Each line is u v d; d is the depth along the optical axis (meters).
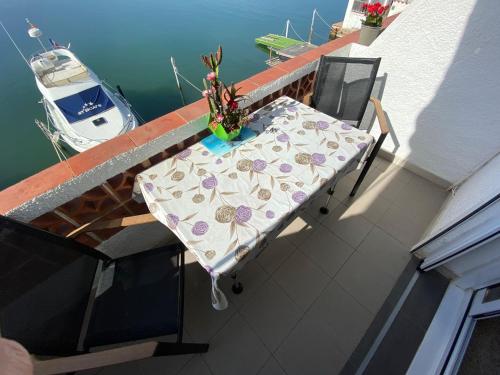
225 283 1.51
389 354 1.24
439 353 1.17
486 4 1.27
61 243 0.95
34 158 5.75
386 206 1.90
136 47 10.40
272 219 0.94
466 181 1.78
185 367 1.22
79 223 1.26
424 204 1.91
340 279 1.52
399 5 5.89
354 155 1.19
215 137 1.29
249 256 0.91
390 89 1.91
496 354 1.01
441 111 1.72
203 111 1.42
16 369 0.41
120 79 8.33
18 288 0.76
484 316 1.12
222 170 1.13
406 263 1.58
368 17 1.92
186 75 8.56
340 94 1.75
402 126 2.00
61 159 5.79
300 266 1.58
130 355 0.70
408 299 1.42
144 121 6.75
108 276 1.12
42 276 0.84
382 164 2.23
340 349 1.26
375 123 2.17
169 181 1.09
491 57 1.37
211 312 1.39
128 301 1.04
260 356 1.25
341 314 1.38
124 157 1.19
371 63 1.61
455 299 1.35
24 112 6.86
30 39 10.97
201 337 1.31
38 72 5.46
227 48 10.27
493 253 1.16
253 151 1.22
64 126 5.14
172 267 1.14
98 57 9.58
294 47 8.91
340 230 1.76
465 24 1.38
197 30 12.04
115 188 1.30
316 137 1.29
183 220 0.94
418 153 2.02
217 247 0.87
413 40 1.63
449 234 1.31
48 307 0.83
